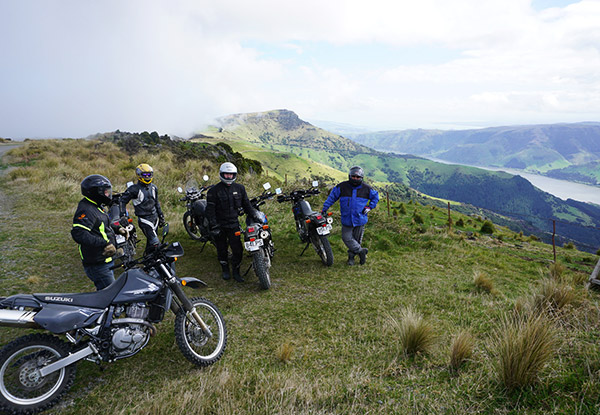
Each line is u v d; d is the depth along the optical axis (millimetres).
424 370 3533
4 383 2912
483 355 3627
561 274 7070
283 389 3146
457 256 8414
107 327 3201
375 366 3668
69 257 6703
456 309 5152
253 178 17047
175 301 3701
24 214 9766
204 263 7031
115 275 5957
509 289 6312
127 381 3379
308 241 7523
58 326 2955
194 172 17000
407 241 9297
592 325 4090
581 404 2619
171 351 3916
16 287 5270
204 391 3160
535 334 3186
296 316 4875
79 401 3078
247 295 5590
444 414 2812
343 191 7090
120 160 21359
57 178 14203
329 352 3973
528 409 2725
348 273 6738
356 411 2895
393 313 4992
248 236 5633
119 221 6109
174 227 9180
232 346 4070
